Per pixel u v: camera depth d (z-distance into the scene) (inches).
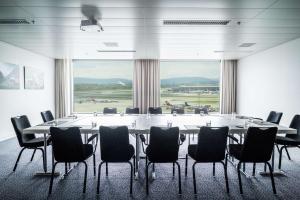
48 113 159.3
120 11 115.0
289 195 96.3
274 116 156.9
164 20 129.4
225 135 94.2
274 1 101.5
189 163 137.2
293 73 181.0
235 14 118.9
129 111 194.1
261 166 130.7
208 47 207.5
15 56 202.5
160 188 102.9
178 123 124.7
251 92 253.1
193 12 116.2
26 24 137.4
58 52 234.8
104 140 94.1
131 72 286.5
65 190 100.7
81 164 134.6
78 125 118.8
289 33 158.1
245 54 248.4
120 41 182.5
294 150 162.9
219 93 299.9
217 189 102.1
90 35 163.6
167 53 240.1
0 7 109.3
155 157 95.4
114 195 96.2
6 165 131.4
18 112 207.0
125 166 132.2
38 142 121.3
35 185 105.5
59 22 133.5
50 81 270.7
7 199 92.5
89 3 104.3
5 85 188.9
